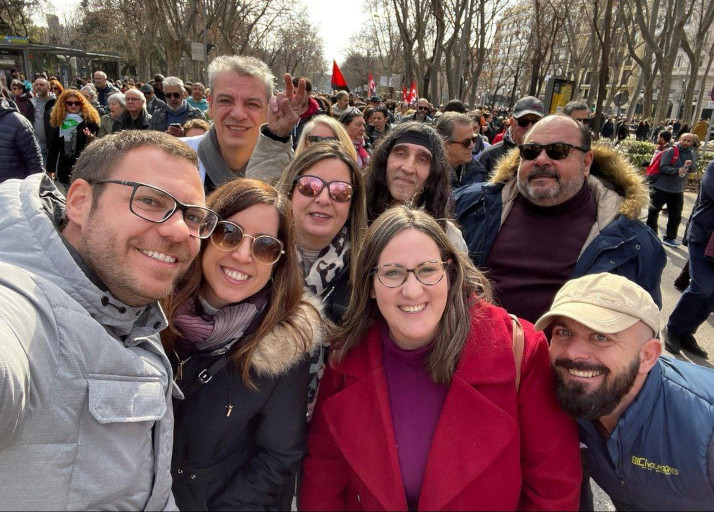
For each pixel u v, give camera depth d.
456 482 0.78
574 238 1.37
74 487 0.62
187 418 0.86
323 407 0.90
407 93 12.79
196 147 1.74
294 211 1.20
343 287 1.22
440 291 0.82
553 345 0.88
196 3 12.39
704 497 0.86
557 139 1.33
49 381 0.59
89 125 3.35
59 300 0.61
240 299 0.85
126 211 0.65
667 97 10.12
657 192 4.27
